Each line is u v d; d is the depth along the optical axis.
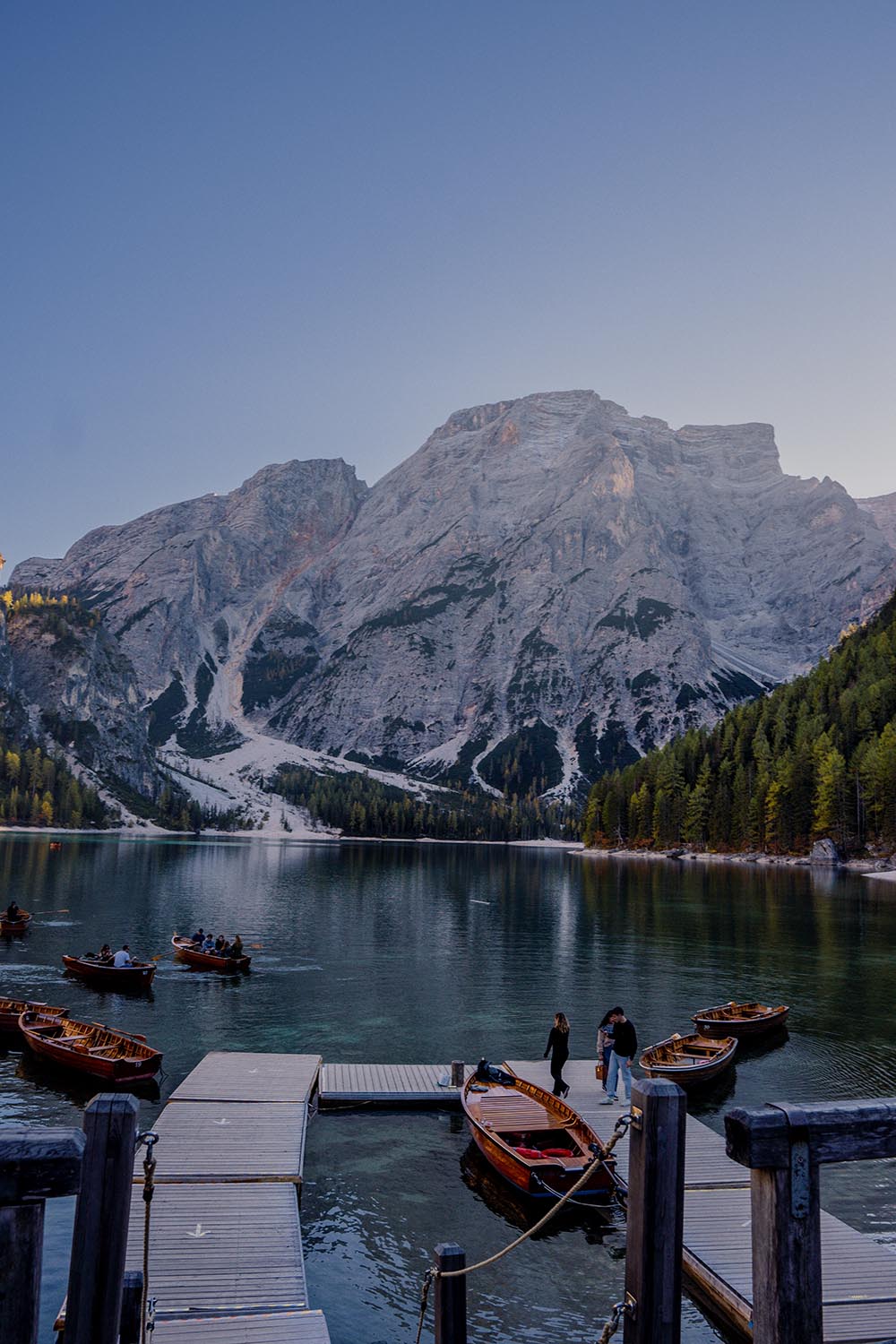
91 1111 5.93
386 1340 15.12
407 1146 24.38
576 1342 15.25
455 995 46.50
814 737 180.00
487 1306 16.36
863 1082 31.53
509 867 160.38
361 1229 19.36
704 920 79.69
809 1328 5.12
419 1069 30.48
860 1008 44.31
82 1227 5.84
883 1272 16.23
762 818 177.75
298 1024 39.34
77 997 43.78
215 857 167.50
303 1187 21.52
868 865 150.00
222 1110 25.11
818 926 76.00
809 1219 5.19
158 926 70.00
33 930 65.81
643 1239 6.64
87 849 177.38
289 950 60.91
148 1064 28.91
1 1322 4.63
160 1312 14.52
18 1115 26.25
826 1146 5.27
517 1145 22.22
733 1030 37.28
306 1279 16.08
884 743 158.00
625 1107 25.91
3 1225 4.69
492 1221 19.91
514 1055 34.50
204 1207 18.59
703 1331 15.61
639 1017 41.88
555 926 75.00
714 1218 18.62
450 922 77.50
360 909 86.12
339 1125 25.92
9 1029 35.47
